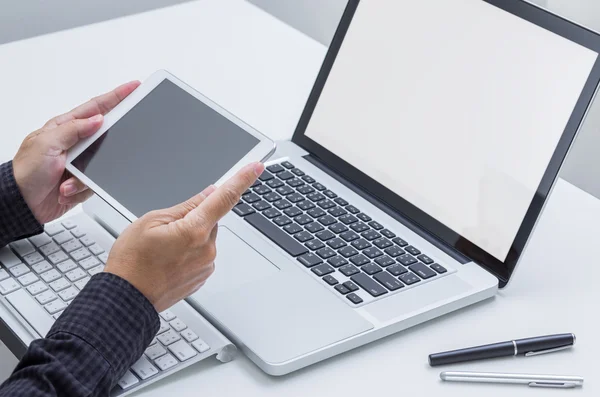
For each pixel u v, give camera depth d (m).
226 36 1.57
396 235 1.02
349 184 1.12
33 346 0.74
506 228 0.96
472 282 0.95
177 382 0.81
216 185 0.85
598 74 0.91
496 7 1.02
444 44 1.07
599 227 1.11
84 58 1.45
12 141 1.20
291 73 1.47
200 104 0.94
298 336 0.84
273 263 0.95
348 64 1.17
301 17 2.06
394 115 1.10
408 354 0.86
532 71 0.97
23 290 0.89
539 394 0.82
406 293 0.92
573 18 1.44
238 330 0.85
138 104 0.98
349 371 0.84
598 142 1.49
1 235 0.94
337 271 0.95
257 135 0.88
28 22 2.02
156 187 0.88
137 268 0.78
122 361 0.76
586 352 0.87
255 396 0.80
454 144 1.03
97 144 0.95
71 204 0.99
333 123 1.17
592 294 0.97
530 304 0.95
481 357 0.85
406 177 1.07
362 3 1.17
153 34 1.55
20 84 1.35
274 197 1.08
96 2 2.10
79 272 0.92
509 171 0.97
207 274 0.82
